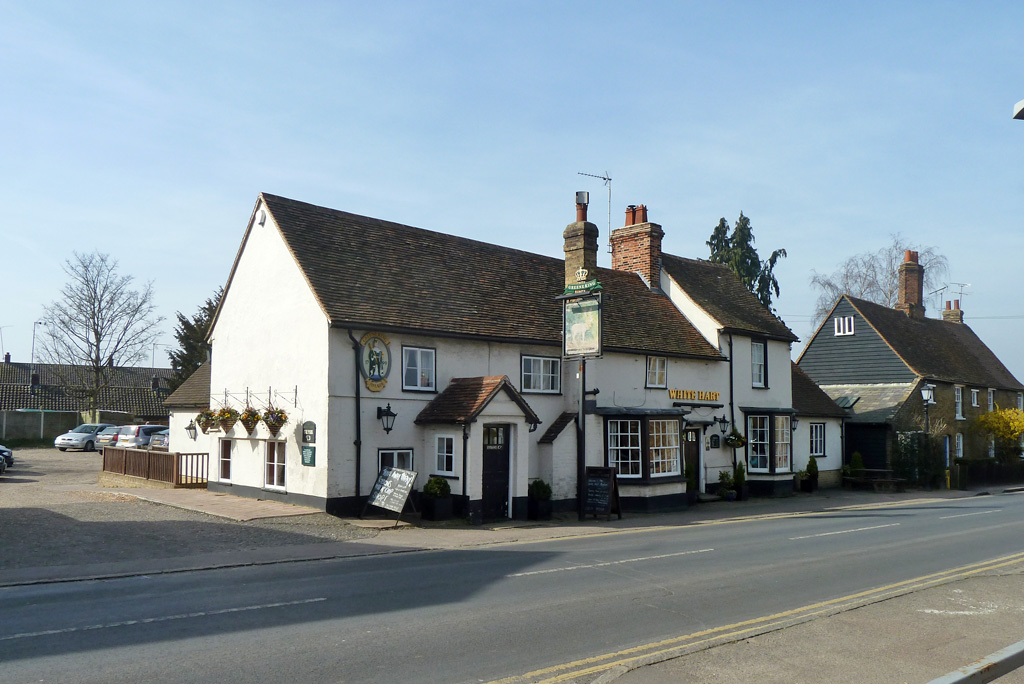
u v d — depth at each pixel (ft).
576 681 23.52
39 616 31.04
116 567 42.45
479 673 24.17
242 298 74.08
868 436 123.24
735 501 92.32
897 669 24.20
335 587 37.32
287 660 25.11
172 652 25.86
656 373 86.53
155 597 34.91
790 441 102.53
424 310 69.82
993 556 49.47
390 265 73.26
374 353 65.00
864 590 38.14
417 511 65.77
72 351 170.30
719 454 94.02
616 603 34.37
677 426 83.92
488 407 65.77
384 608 32.76
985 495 114.93
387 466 65.16
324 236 71.20
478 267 81.76
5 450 108.78
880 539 57.41
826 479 114.83
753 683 22.77
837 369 139.64
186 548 48.24
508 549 51.44
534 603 34.09
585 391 74.84
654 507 79.36
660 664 24.52
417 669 24.44
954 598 34.50
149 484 81.82
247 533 53.47
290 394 66.54
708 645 26.63
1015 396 166.91
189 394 88.22
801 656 25.45
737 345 97.60
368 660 25.25
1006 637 28.02
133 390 202.39
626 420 80.07
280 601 34.01
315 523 58.08
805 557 48.19
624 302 90.63
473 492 64.18
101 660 24.90
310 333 64.80
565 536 58.80
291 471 65.77
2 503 64.69
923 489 120.78
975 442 146.72
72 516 57.52
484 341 72.84
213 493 73.77
